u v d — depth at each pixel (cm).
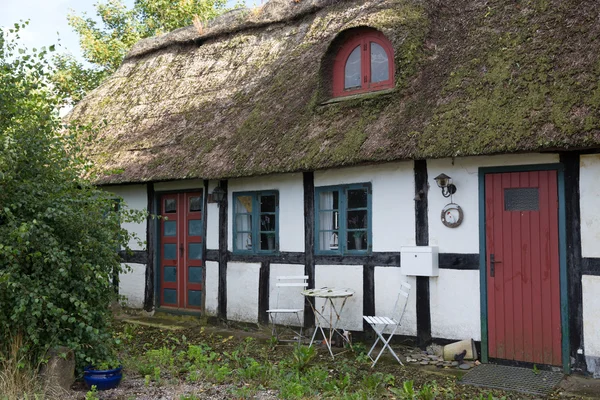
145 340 734
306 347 626
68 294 479
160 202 944
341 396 473
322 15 932
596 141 478
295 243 744
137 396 472
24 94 516
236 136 801
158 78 1095
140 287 945
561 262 540
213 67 1021
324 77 755
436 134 580
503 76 586
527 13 646
